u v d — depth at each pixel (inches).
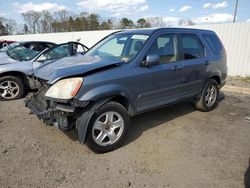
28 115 210.4
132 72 158.2
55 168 133.3
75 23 2009.1
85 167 135.4
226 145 165.8
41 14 2046.0
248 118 219.3
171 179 127.3
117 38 195.5
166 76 179.6
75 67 149.6
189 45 204.7
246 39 422.0
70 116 142.5
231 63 445.4
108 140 153.6
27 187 117.1
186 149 158.7
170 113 225.8
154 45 174.9
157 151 155.3
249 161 146.2
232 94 315.6
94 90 141.1
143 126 193.8
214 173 133.2
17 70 255.0
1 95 254.7
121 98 159.3
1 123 191.6
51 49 273.7
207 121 208.8
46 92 143.9
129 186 121.0
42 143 160.2
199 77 211.2
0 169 130.2
